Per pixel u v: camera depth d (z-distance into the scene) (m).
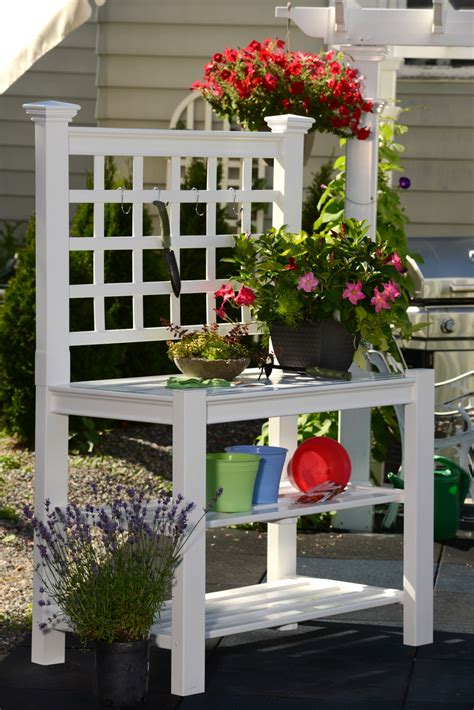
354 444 6.97
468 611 5.73
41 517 4.89
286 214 5.53
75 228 8.80
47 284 4.84
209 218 5.34
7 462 8.30
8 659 4.96
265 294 5.12
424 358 8.02
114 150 5.00
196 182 9.71
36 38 6.65
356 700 4.55
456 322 7.99
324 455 5.16
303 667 4.93
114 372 8.77
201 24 10.45
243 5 10.43
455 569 6.47
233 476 4.77
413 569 5.20
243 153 5.40
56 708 4.44
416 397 5.21
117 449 8.73
